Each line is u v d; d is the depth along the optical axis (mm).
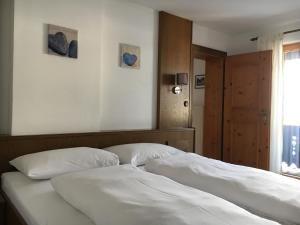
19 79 2205
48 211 1390
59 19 2398
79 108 2551
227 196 1667
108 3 2777
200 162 2227
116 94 2875
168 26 3281
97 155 2207
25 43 2223
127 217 1118
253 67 3863
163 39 3234
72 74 2494
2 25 2318
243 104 3982
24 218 1515
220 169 2078
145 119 3148
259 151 3789
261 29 3920
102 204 1240
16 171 2158
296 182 1794
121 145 2650
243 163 3986
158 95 3232
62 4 2410
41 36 2305
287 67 3781
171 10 3201
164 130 3180
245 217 1179
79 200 1342
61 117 2445
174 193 1379
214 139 4363
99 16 2652
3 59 2314
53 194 1636
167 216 1118
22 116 2236
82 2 2533
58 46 2393
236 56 4051
